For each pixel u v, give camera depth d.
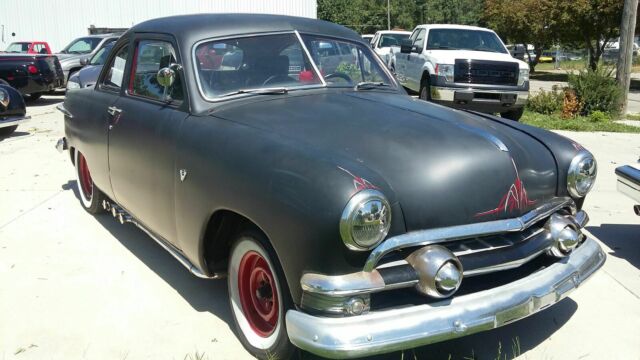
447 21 81.06
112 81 4.79
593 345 3.40
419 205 2.76
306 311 2.64
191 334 3.46
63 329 3.52
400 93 4.24
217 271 3.51
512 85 11.83
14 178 7.02
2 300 3.87
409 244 2.66
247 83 3.75
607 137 10.47
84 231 5.20
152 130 3.81
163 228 3.83
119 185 4.44
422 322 2.63
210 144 3.23
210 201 3.17
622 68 13.33
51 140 9.38
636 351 3.34
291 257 2.65
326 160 2.69
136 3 27.84
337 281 2.54
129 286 4.10
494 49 12.93
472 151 3.00
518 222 2.96
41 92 14.66
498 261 2.89
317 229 2.53
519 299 2.88
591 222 5.65
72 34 28.12
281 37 4.03
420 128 3.14
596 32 27.12
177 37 3.86
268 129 3.14
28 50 22.09
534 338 3.47
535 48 38.53
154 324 3.58
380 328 2.56
